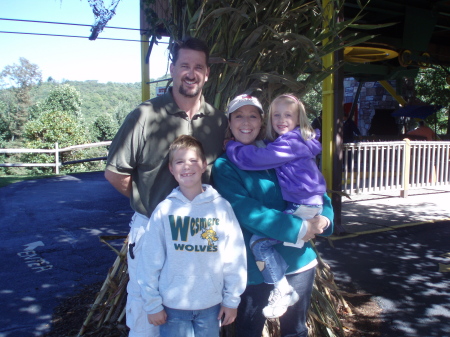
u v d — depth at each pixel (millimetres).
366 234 6258
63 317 3477
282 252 2289
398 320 3486
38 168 19344
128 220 7258
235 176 2266
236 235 2148
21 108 53375
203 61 2275
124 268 3148
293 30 3104
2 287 4188
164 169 2338
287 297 2197
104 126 34062
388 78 10977
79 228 6695
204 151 2416
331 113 6148
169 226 2061
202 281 2053
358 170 7703
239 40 2916
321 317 3127
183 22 2998
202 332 2100
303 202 2262
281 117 2326
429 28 9133
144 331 2402
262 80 2855
